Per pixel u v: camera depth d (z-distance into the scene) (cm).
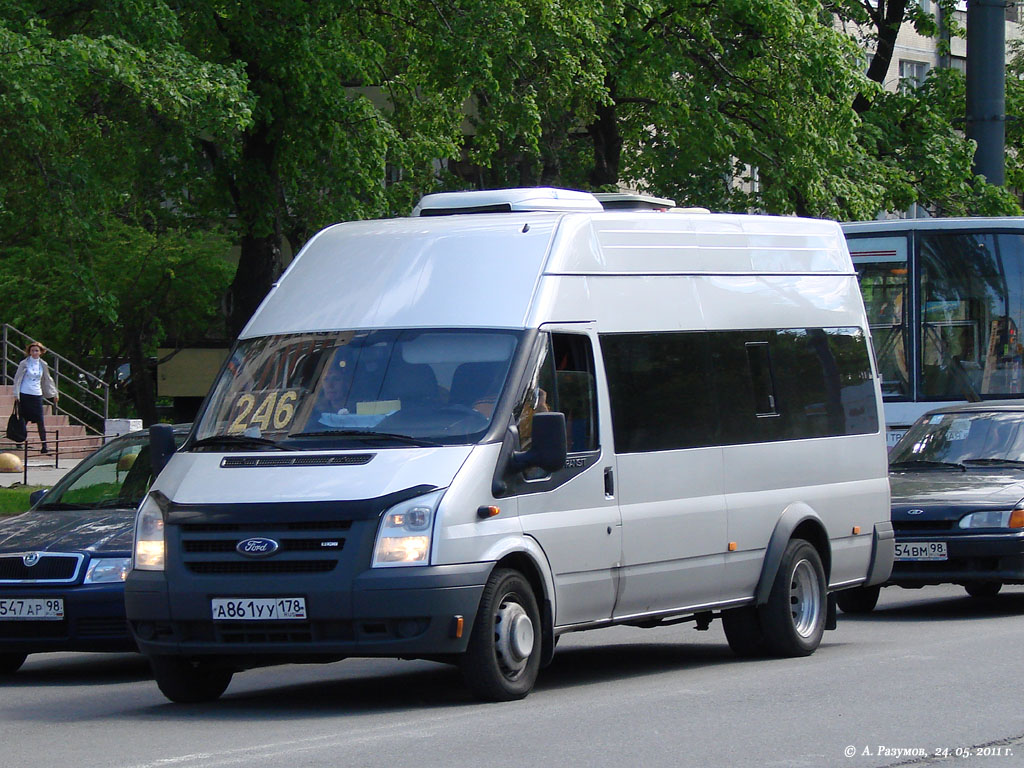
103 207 5197
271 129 5525
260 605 1952
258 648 1967
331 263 2317
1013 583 3161
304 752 1686
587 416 2200
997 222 4625
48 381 7288
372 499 1942
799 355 2642
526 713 1917
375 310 2208
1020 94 8669
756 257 2602
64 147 5228
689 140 6750
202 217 7106
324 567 1941
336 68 5497
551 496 2105
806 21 6391
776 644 2534
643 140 7550
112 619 2467
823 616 2622
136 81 4509
